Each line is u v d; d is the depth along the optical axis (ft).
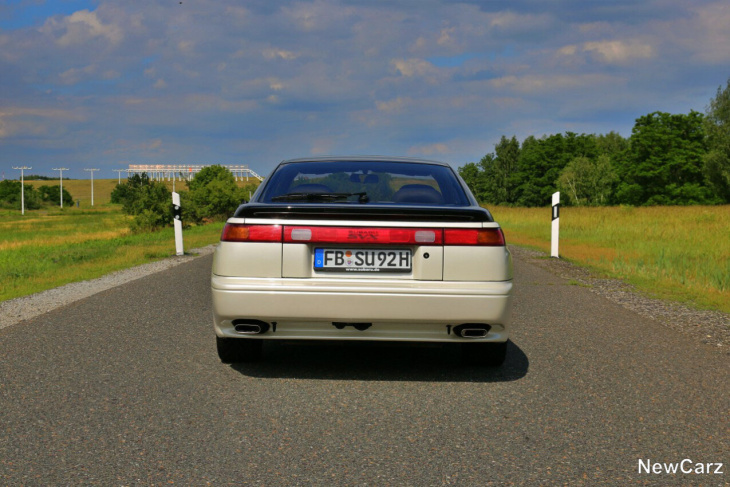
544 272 34.96
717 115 231.50
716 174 233.76
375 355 16.26
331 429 10.70
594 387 13.29
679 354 16.28
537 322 20.70
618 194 281.54
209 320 20.31
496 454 9.62
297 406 11.94
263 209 13.04
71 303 23.70
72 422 10.91
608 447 9.93
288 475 8.80
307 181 15.64
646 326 20.07
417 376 14.21
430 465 9.19
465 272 12.98
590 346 17.20
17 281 32.78
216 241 62.18
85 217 271.49
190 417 11.23
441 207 13.38
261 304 12.80
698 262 37.63
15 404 11.87
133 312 21.74
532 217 96.73
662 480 8.70
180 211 45.70
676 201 268.62
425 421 11.14
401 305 12.76
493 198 377.09
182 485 8.45
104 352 16.02
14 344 16.88
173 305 23.18
